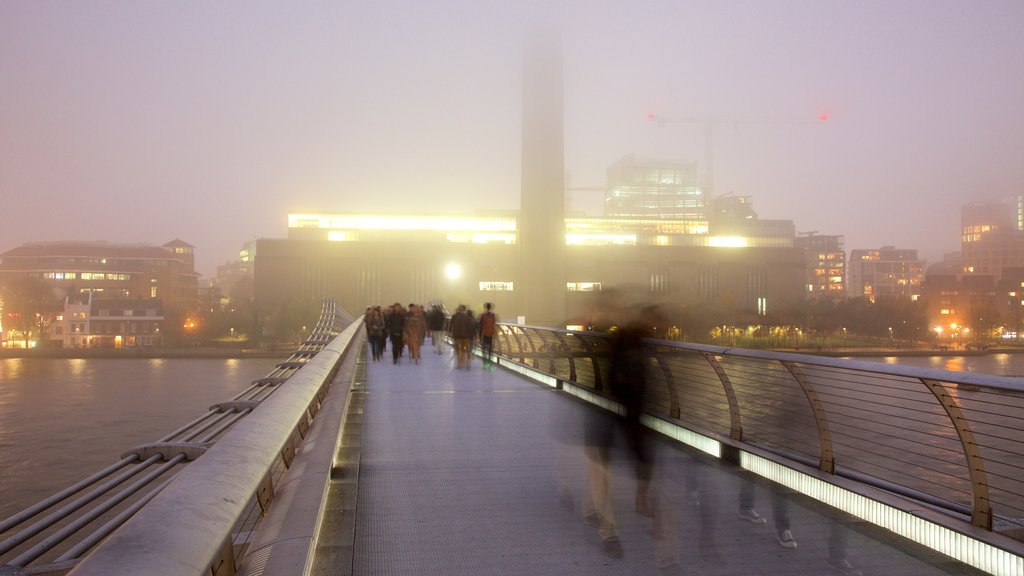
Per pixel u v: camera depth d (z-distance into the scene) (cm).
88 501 344
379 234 15888
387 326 2481
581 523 555
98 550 151
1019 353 12694
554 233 13338
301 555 290
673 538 513
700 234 16712
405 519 564
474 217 16212
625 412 564
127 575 138
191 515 179
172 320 18150
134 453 448
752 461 720
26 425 8925
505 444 880
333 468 666
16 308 17400
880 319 15025
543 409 1184
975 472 479
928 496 534
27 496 6197
